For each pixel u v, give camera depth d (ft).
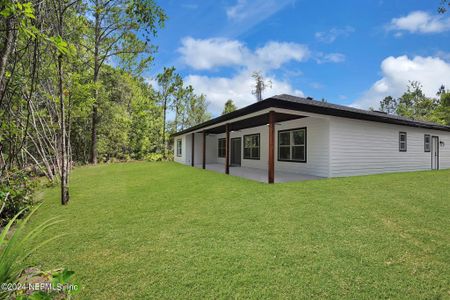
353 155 26.81
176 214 12.74
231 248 8.57
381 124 29.14
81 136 55.57
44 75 19.65
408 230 9.93
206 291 6.21
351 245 8.64
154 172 32.89
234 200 15.30
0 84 10.19
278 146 33.19
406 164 31.81
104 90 53.52
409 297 5.88
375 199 14.74
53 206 15.25
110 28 46.06
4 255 5.26
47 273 5.35
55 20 15.03
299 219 11.42
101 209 14.17
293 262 7.54
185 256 8.05
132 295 6.09
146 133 67.92
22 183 15.71
